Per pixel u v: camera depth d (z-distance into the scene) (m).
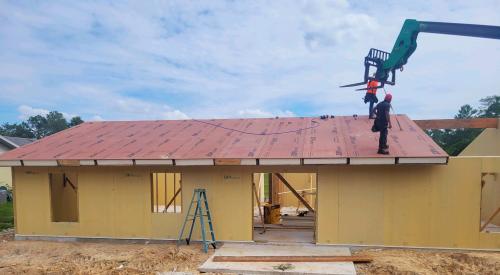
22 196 10.71
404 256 8.36
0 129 79.50
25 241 10.54
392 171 9.00
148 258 8.49
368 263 7.94
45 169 10.59
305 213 13.81
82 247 9.78
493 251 8.60
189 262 8.25
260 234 10.44
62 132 12.88
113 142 11.27
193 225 9.54
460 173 8.74
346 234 9.17
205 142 10.65
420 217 8.90
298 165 9.38
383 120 8.48
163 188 16.52
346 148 9.19
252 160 8.98
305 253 8.63
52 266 8.16
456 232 8.77
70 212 13.66
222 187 9.79
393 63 9.93
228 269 7.58
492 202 10.98
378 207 9.05
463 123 11.95
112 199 10.29
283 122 12.40
